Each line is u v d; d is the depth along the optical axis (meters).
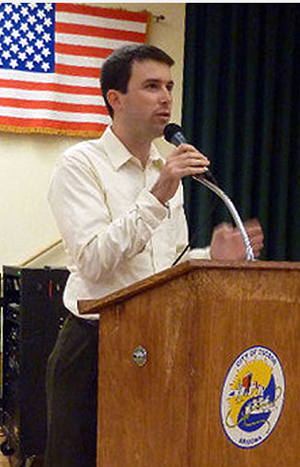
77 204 1.65
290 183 5.04
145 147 1.79
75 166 1.69
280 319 1.22
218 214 4.75
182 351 1.17
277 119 4.98
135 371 1.23
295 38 4.98
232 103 4.82
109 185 1.72
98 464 1.28
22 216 4.49
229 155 4.81
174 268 1.16
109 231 1.53
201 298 1.16
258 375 1.21
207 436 1.17
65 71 4.49
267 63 4.89
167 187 1.53
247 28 4.84
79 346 1.68
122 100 1.73
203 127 4.76
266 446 1.23
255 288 1.20
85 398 1.68
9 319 3.69
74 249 1.61
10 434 3.56
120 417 1.25
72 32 4.51
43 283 3.36
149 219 1.53
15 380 3.51
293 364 1.25
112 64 1.75
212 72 4.75
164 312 1.20
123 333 1.25
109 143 1.76
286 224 5.00
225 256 1.72
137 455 1.22
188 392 1.16
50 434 1.71
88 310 1.27
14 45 4.39
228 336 1.18
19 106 4.39
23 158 4.49
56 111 4.46
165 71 1.72
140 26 4.66
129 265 1.70
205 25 4.77
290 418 1.25
